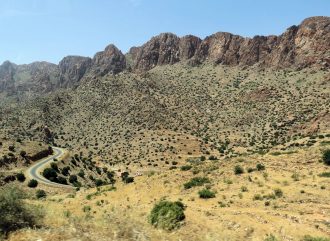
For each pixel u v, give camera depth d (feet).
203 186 129.70
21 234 56.59
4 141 372.38
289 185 114.93
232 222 77.77
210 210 90.38
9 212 61.05
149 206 104.99
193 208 92.27
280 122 583.17
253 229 73.20
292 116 585.63
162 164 460.14
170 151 531.91
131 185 153.79
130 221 79.10
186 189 130.31
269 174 130.52
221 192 117.91
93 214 99.81
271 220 77.97
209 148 552.41
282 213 84.23
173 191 131.95
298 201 96.89
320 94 640.99
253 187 117.70
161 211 82.12
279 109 641.81
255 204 98.68
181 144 563.89
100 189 170.40
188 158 489.67
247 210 91.25
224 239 68.54
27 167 318.04
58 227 63.10
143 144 574.56
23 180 248.52
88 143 634.84
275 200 100.17
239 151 502.38
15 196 64.39
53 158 373.61
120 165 465.88
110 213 98.07
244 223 76.79
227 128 643.86
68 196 169.58
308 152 148.56
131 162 479.82
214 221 79.61
